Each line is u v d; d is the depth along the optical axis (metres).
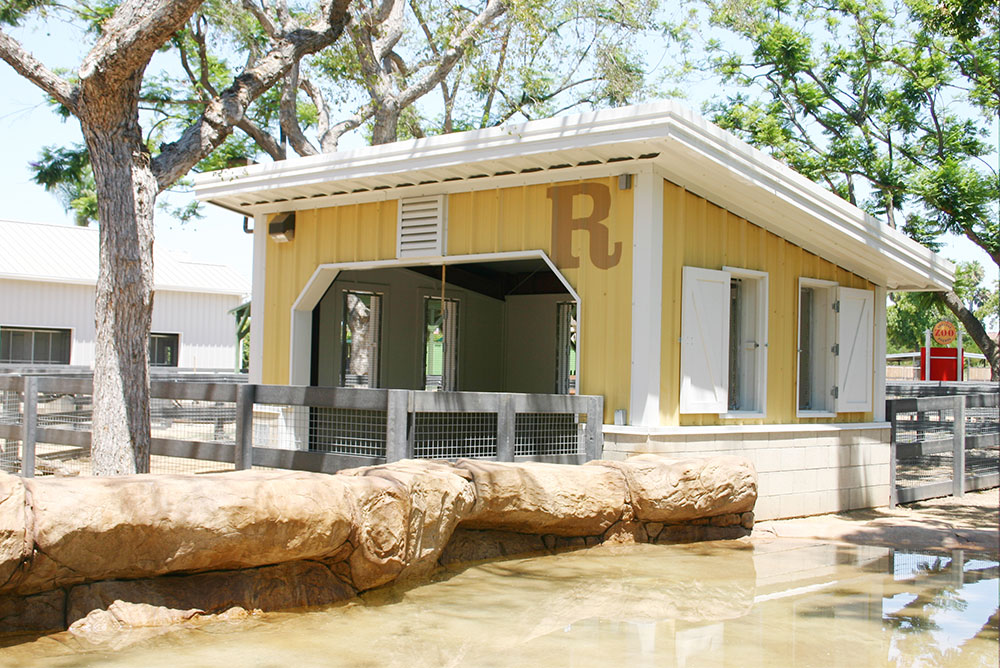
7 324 24.20
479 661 4.73
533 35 13.12
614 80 16.05
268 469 7.95
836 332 10.20
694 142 7.75
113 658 4.55
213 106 8.34
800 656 4.94
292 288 10.86
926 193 17.95
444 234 9.55
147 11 7.12
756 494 8.55
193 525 5.02
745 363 9.42
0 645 4.64
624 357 8.28
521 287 14.85
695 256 8.67
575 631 5.37
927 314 46.88
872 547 8.30
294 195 10.51
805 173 18.98
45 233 26.55
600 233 8.50
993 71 17.95
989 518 10.02
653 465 7.87
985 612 5.95
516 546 7.52
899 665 4.79
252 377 11.12
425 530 6.29
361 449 9.21
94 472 7.50
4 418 9.91
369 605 5.80
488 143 8.43
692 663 4.78
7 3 10.80
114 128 7.55
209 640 4.92
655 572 7.01
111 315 7.57
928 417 11.54
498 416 7.69
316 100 18.62
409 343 13.12
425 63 16.61
